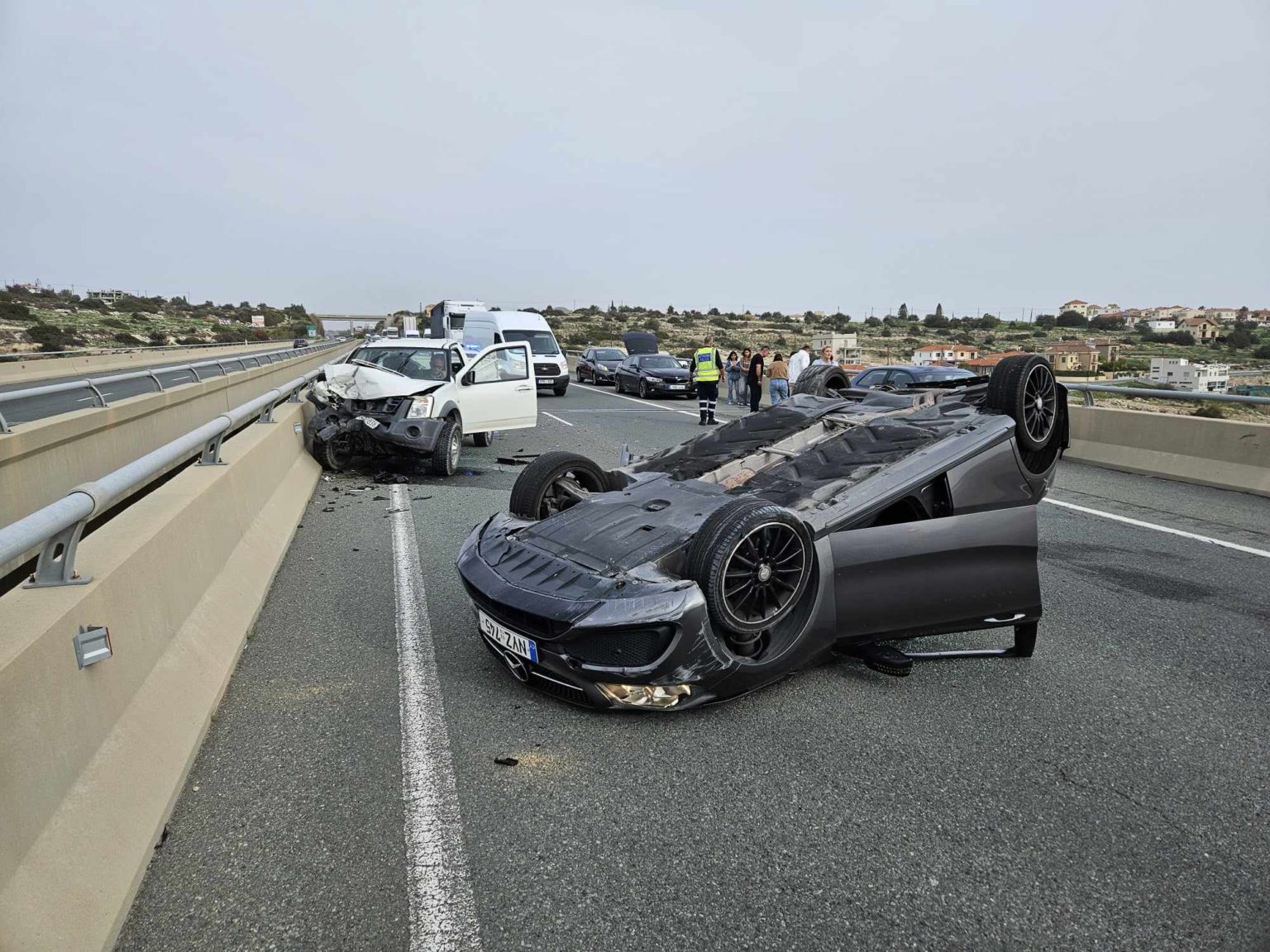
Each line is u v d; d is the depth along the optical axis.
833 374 6.27
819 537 3.69
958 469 4.07
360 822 2.71
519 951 2.15
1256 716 3.73
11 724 2.01
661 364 24.77
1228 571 6.15
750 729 3.47
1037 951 2.22
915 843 2.70
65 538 2.61
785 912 2.34
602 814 2.80
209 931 2.18
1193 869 2.60
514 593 3.51
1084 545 6.88
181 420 11.71
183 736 3.03
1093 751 3.37
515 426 11.99
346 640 4.34
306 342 58.53
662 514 4.05
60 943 1.92
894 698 3.82
